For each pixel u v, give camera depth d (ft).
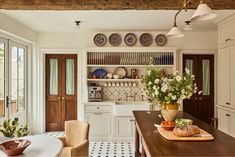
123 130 17.35
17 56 16.88
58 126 19.72
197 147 6.14
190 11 13.20
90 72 18.97
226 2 10.27
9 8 10.54
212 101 19.25
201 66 19.27
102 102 17.67
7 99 15.05
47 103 19.56
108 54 18.58
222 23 15.05
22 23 16.03
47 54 19.47
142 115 11.10
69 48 19.06
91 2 10.37
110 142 17.31
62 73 19.60
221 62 15.30
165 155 5.52
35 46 18.94
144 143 6.87
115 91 19.19
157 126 8.41
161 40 18.76
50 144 7.75
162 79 8.57
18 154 6.68
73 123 11.37
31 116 18.85
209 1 10.27
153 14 13.88
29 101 18.63
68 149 10.52
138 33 18.81
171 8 10.57
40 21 15.55
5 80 14.94
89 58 18.58
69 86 19.61
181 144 6.42
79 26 17.04
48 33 19.10
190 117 10.51
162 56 18.48
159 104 8.68
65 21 15.58
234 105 13.55
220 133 7.63
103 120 17.58
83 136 10.64
